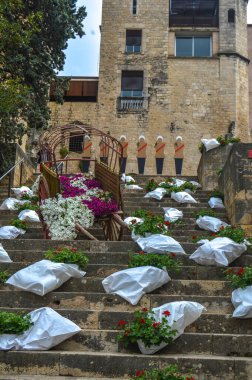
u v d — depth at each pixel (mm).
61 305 7023
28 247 9125
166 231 9555
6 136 16750
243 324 6512
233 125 29297
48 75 18297
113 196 10961
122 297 7000
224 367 5652
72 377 5641
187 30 31109
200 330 6508
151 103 29781
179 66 30391
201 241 9078
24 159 18422
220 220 11594
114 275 7238
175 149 26750
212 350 6098
